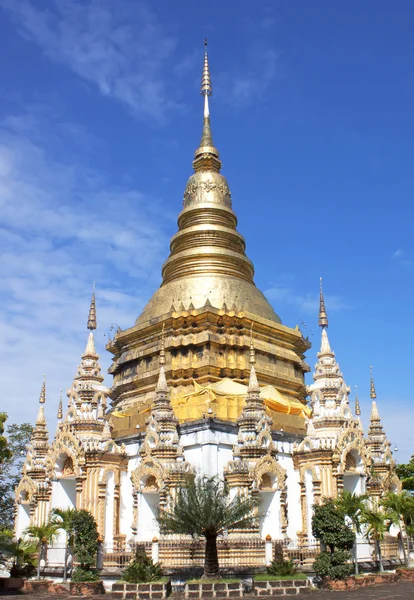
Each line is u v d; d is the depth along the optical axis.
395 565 42.06
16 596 32.66
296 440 42.28
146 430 40.09
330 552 34.47
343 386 44.00
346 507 35.41
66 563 36.38
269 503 38.66
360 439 42.97
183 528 31.03
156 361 49.34
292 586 31.19
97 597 32.06
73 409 42.88
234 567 34.66
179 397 44.09
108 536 39.41
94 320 46.31
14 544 37.88
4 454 44.56
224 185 58.53
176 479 36.66
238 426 39.72
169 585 31.52
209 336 46.69
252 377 40.75
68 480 43.06
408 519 40.50
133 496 39.03
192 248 54.78
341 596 29.45
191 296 50.59
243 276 54.53
